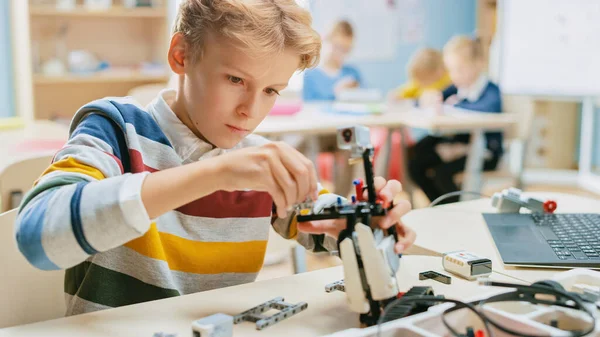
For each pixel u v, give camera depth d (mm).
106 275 850
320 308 689
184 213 913
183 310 680
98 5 4078
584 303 615
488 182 3068
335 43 4137
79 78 4074
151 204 635
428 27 4957
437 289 750
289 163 629
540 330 541
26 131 2404
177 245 898
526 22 3656
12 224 840
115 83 4434
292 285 773
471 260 796
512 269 845
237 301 712
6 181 1514
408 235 739
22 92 3809
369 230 610
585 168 4094
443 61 3986
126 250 861
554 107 4441
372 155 661
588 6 3354
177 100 922
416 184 3475
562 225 1051
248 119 804
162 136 900
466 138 3424
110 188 634
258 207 964
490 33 4824
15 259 844
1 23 3715
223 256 931
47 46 4129
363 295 612
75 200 627
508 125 2953
